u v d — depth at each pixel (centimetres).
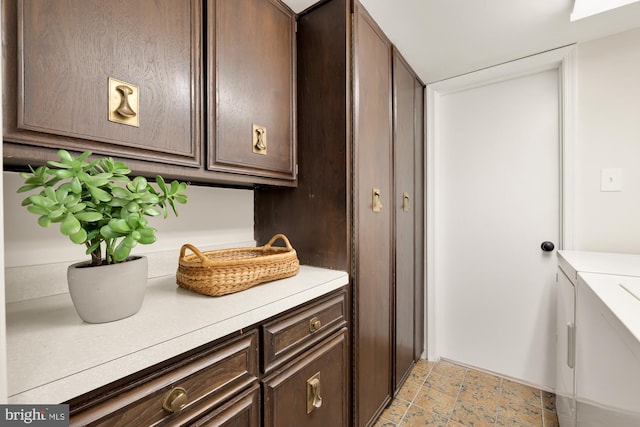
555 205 162
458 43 150
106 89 66
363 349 124
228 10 94
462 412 148
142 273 69
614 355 65
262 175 108
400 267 163
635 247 137
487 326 184
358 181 121
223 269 83
